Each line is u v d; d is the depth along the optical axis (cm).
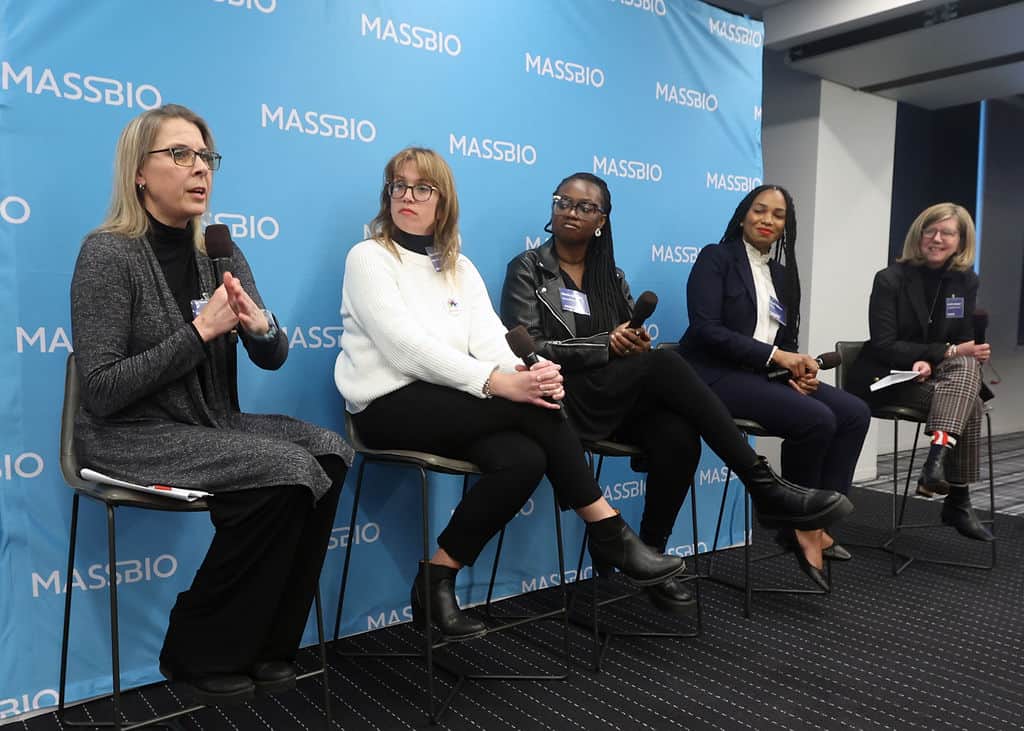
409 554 232
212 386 160
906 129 521
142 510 186
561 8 256
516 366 192
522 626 231
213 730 166
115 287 145
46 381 172
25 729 168
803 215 433
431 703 170
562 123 259
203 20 188
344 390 192
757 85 318
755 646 214
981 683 191
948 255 297
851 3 366
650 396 215
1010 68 409
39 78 168
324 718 172
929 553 309
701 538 313
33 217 169
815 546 246
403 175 196
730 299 260
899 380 275
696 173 300
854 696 184
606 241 241
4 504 169
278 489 141
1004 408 623
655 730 167
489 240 244
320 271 210
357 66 213
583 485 188
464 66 234
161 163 150
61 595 176
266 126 199
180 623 146
